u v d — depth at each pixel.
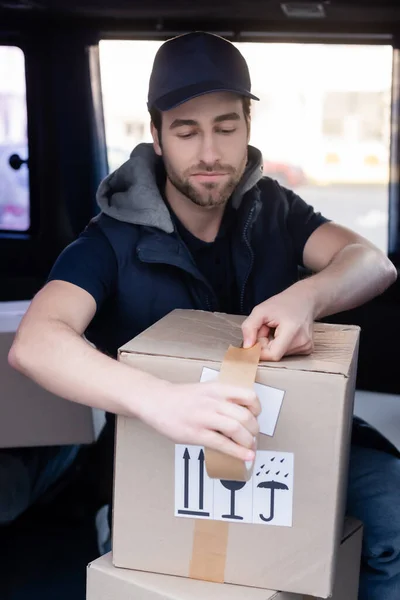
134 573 1.30
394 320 3.46
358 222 3.63
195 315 1.48
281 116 3.73
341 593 1.47
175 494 1.26
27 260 3.75
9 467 2.33
